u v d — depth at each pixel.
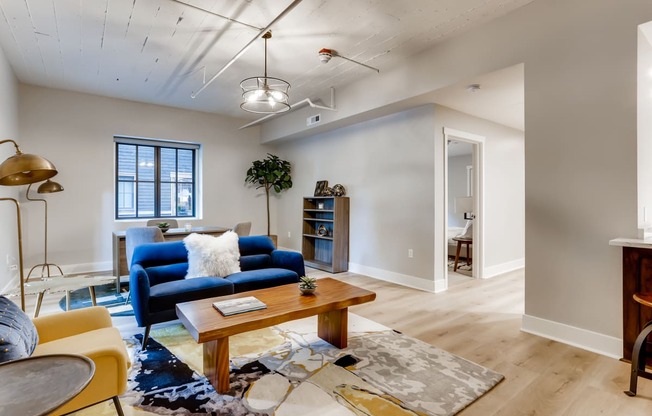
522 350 2.60
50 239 5.19
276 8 3.01
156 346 2.67
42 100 5.12
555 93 2.78
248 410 1.86
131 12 3.08
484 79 3.41
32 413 0.91
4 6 2.98
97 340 1.76
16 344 1.34
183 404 1.91
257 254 4.01
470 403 1.92
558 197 2.77
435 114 4.26
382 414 1.82
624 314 2.42
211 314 2.17
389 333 2.92
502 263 5.39
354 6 2.97
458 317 3.33
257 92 3.74
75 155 5.38
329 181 6.03
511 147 5.53
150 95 5.55
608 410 1.87
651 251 2.29
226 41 3.63
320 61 4.12
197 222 6.61
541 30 2.86
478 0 2.88
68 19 3.21
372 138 5.14
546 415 1.82
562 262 2.76
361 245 5.33
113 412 1.83
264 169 6.93
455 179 8.43
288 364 2.36
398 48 3.77
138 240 3.82
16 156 1.84
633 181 2.40
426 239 4.34
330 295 2.62
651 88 2.69
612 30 2.49
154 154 6.33
